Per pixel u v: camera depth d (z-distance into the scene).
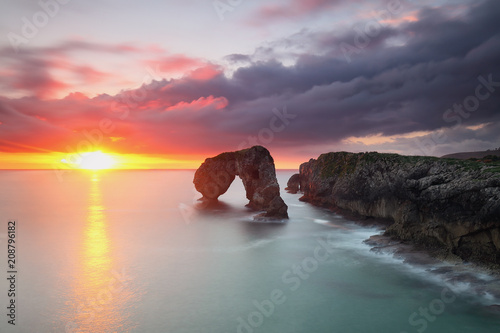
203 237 57.00
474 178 39.53
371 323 26.55
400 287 33.31
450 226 39.28
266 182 83.31
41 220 74.31
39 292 32.91
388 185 57.91
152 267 41.03
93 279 36.72
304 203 98.62
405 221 47.00
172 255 46.25
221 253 47.16
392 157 60.84
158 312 28.72
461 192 38.56
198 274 38.50
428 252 40.75
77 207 95.12
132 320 27.23
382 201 60.00
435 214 41.97
